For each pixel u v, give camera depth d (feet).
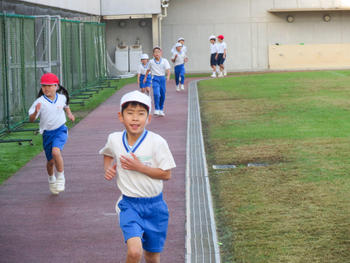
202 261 17.01
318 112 48.16
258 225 19.92
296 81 78.48
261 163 29.94
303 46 114.11
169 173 14.20
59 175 25.03
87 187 26.81
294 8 111.24
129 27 110.11
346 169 27.78
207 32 114.01
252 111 50.01
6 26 42.01
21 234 20.31
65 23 61.31
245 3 113.39
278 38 114.62
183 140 37.68
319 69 111.04
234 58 114.83
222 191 24.57
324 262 16.47
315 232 18.99
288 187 24.79
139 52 105.50
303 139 36.09
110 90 75.41
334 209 21.47
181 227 20.42
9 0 48.06
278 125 42.09
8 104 42.96
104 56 89.04
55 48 57.16
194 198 23.75
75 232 20.42
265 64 114.93
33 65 49.06
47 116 24.45
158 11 96.68
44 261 17.66
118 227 20.85
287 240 18.33
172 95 67.31
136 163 13.79
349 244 17.83
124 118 13.76
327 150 32.42
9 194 25.89
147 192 14.14
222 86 75.05
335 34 114.52
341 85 70.59
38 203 24.30
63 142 24.88
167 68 49.34
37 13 62.80
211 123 44.42
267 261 16.65
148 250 14.66
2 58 41.83
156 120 47.24
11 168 31.24
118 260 17.60
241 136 37.96
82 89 71.10
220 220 20.74
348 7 110.32
